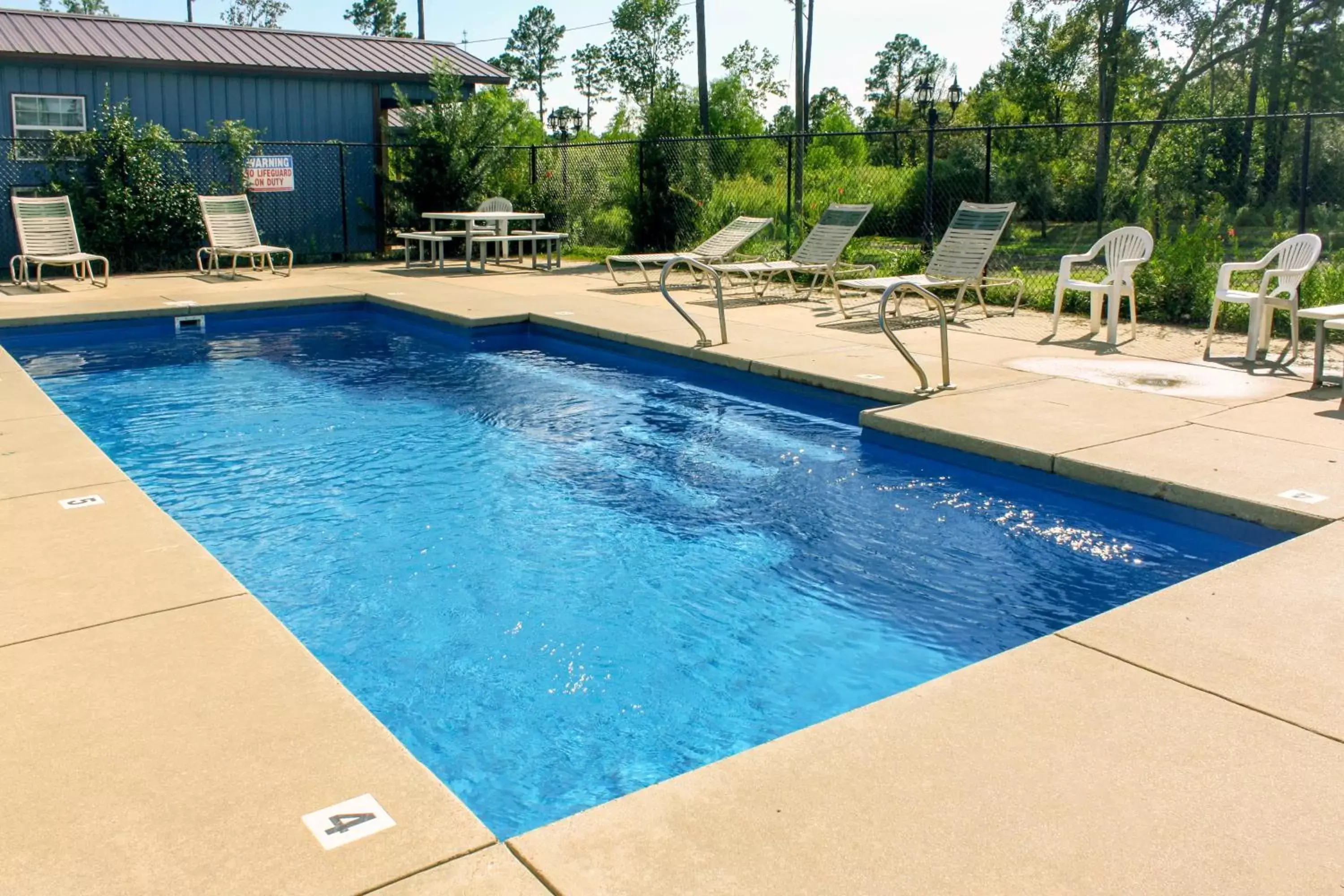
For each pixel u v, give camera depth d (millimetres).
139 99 14773
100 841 2139
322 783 2363
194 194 14594
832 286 12242
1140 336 8812
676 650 3809
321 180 16391
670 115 15844
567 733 3252
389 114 20062
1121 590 4301
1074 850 2115
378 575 4488
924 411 6168
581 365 9008
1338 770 2422
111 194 13844
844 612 4125
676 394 7910
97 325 10125
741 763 2475
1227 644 3121
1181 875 2033
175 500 5465
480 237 14188
